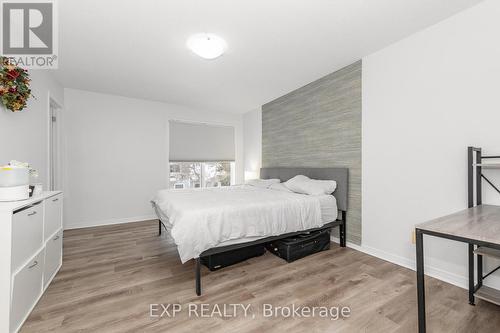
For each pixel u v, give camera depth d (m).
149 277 2.14
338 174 3.00
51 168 3.50
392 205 2.45
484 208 1.67
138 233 3.53
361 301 1.75
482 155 1.83
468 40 1.90
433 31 2.11
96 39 2.28
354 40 2.35
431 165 2.13
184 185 4.97
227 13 1.90
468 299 1.77
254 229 2.20
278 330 1.44
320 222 2.68
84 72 3.10
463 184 1.93
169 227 2.36
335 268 2.31
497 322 1.51
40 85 2.77
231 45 2.42
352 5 1.83
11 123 2.10
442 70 2.05
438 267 2.10
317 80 3.38
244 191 3.32
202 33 2.18
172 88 3.77
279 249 2.58
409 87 2.29
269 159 4.54
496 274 1.77
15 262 1.42
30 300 1.60
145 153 4.42
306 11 1.89
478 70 1.85
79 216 3.86
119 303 1.72
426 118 2.17
